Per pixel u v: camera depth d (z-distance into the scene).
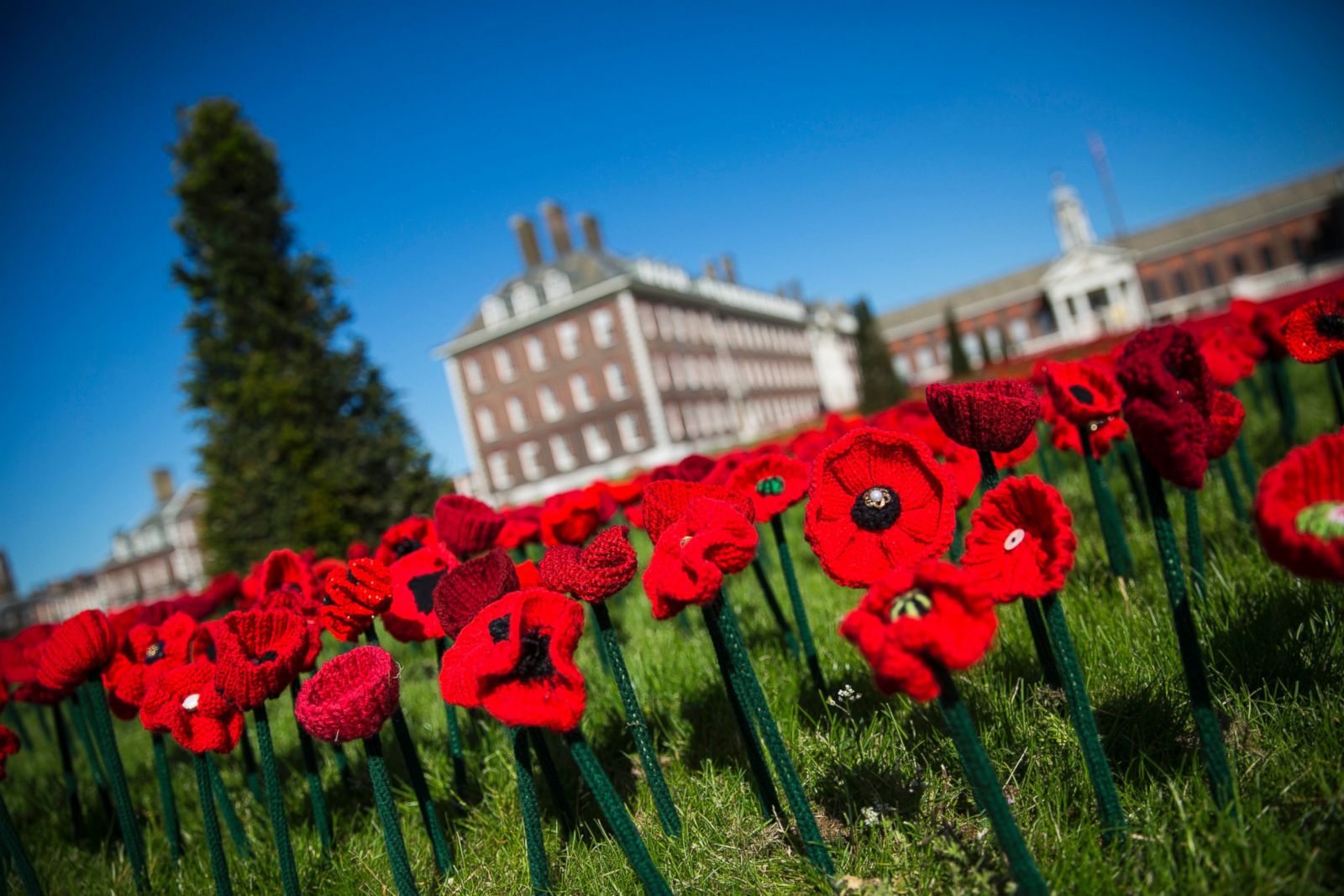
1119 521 2.36
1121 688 1.69
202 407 13.77
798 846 1.58
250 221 14.31
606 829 1.83
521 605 1.21
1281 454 3.81
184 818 2.71
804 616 2.12
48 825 3.01
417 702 3.25
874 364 42.78
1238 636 1.76
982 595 0.98
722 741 2.12
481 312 43.47
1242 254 57.56
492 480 43.31
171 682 1.72
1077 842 1.30
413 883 1.49
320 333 14.21
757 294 60.16
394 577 1.84
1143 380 1.12
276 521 12.53
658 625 3.63
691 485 1.55
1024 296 63.25
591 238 45.69
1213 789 1.28
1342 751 1.34
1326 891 1.10
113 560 64.25
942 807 1.54
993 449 1.39
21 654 2.67
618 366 40.03
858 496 1.34
